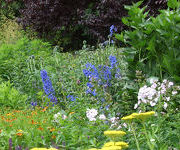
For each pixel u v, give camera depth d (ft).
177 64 16.49
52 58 28.19
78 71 22.63
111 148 8.23
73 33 45.01
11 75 26.58
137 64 17.53
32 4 41.91
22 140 12.70
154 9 33.22
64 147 12.17
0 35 41.45
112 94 18.35
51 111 14.96
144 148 11.80
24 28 43.16
